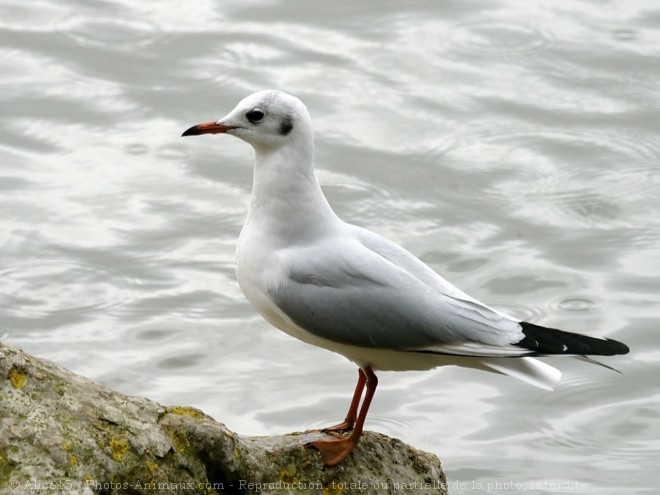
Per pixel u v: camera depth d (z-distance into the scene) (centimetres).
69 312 1465
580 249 1602
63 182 1669
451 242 1611
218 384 1369
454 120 1811
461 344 890
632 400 1375
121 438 762
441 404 1362
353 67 1903
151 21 1992
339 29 1997
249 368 1398
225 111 1794
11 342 1412
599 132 1792
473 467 1263
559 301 1518
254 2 2045
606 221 1644
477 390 1387
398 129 1788
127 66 1889
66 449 740
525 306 1512
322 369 1396
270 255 916
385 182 1698
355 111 1814
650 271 1559
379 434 919
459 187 1695
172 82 1856
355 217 1642
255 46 1941
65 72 1870
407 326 891
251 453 828
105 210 1623
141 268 1538
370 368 941
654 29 2008
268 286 914
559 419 1348
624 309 1501
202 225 1608
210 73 1873
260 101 907
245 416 1319
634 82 1892
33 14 2005
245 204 1645
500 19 2030
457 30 2000
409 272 912
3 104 1802
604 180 1711
